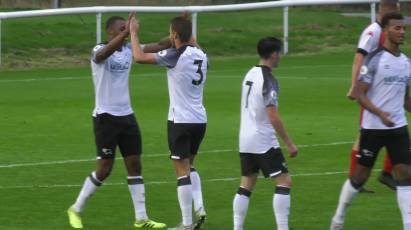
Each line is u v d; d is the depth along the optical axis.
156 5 103.31
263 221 28.78
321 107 56.16
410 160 25.88
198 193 28.19
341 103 57.88
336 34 94.69
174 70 26.97
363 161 26.23
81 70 76.38
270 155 25.00
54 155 40.78
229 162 39.09
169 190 33.56
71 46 84.94
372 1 82.38
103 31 89.19
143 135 46.22
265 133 25.00
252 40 90.94
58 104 57.88
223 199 32.06
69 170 37.34
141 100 59.53
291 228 27.86
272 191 33.19
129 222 28.72
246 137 25.23
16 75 73.25
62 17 93.69
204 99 59.81
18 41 84.06
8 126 49.16
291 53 86.75
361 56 30.31
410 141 26.72
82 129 48.41
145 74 73.25
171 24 27.20
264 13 102.62
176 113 27.11
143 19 97.56
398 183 25.78
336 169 37.44
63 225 28.23
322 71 74.31
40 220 28.84
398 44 25.45
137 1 103.50
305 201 31.66
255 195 32.53
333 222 26.88
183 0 105.31
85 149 42.41
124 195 32.59
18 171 37.06
